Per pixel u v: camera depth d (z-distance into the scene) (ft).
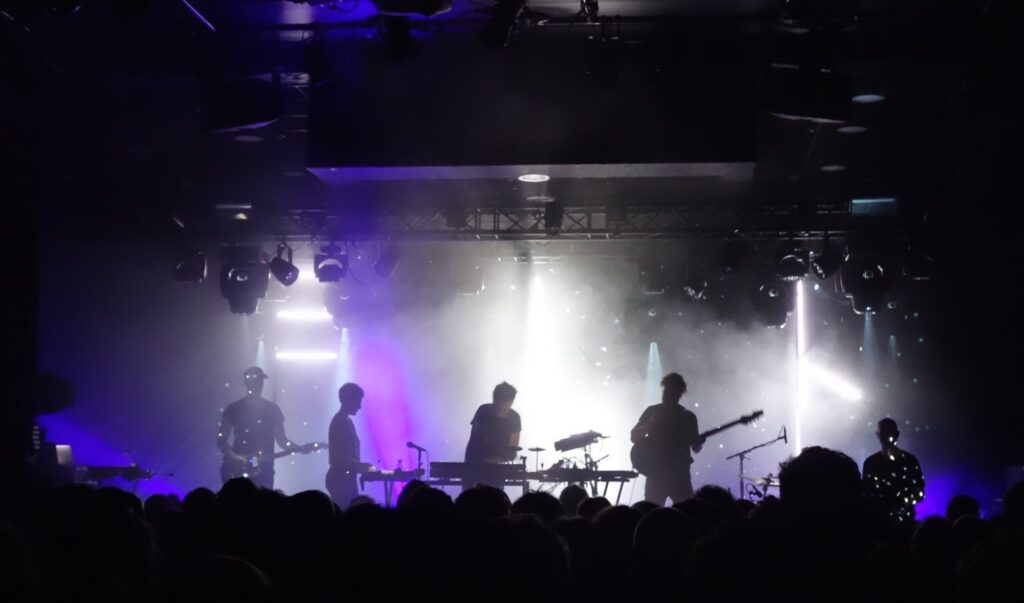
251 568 5.49
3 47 28.19
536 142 32.19
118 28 29.89
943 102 35.76
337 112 32.71
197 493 16.72
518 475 34.01
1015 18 29.22
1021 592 5.42
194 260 46.44
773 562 8.38
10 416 29.07
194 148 40.34
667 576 10.52
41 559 9.36
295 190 45.88
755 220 45.57
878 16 29.22
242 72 31.17
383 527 9.41
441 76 32.55
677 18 29.55
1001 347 44.68
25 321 29.94
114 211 45.34
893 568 8.49
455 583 7.97
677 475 34.45
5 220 29.78
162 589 5.40
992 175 42.57
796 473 8.71
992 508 44.47
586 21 29.60
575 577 10.30
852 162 42.19
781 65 30.01
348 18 29.78
